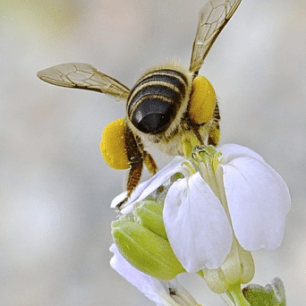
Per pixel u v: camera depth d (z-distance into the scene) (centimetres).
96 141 19
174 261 10
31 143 20
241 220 10
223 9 11
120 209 11
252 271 10
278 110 18
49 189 19
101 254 18
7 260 18
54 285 17
